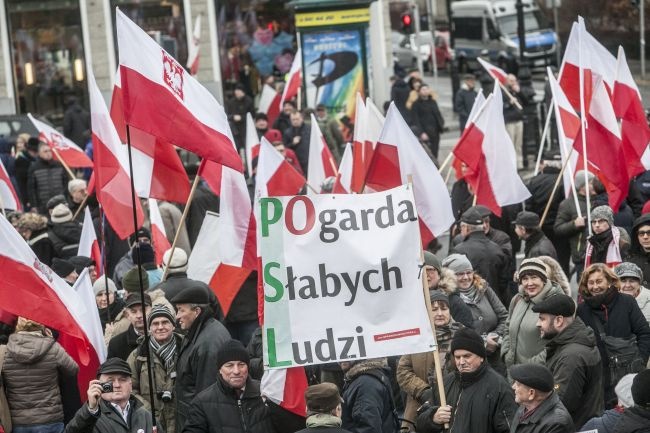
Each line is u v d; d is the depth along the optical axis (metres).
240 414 18.91
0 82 71.62
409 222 18.39
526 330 21.08
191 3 72.56
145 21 72.62
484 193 30.00
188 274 26.30
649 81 58.56
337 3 52.53
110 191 24.75
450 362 20.25
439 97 85.25
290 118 50.69
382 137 22.95
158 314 20.80
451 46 96.31
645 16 61.38
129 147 19.33
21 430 21.08
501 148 29.84
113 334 22.48
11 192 32.41
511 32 91.69
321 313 18.34
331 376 21.81
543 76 90.38
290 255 18.38
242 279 26.17
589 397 19.45
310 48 53.19
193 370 20.55
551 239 33.25
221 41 73.25
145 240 28.48
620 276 23.02
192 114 20.75
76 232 31.83
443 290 22.50
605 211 26.30
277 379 18.78
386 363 19.75
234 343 18.83
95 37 72.06
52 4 71.69
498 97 29.66
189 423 18.98
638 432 16.48
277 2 73.31
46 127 37.34
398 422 19.80
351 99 53.34
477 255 27.20
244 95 60.25
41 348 20.98
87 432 18.81
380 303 18.38
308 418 17.42
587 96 30.70
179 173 24.09
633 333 21.53
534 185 33.38
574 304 19.58
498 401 18.27
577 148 28.19
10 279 19.97
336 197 18.47
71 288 20.86
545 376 17.41
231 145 21.31
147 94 20.27
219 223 25.98
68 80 72.31
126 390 18.92
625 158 28.34
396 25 105.25
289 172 27.02
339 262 18.38
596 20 62.88
